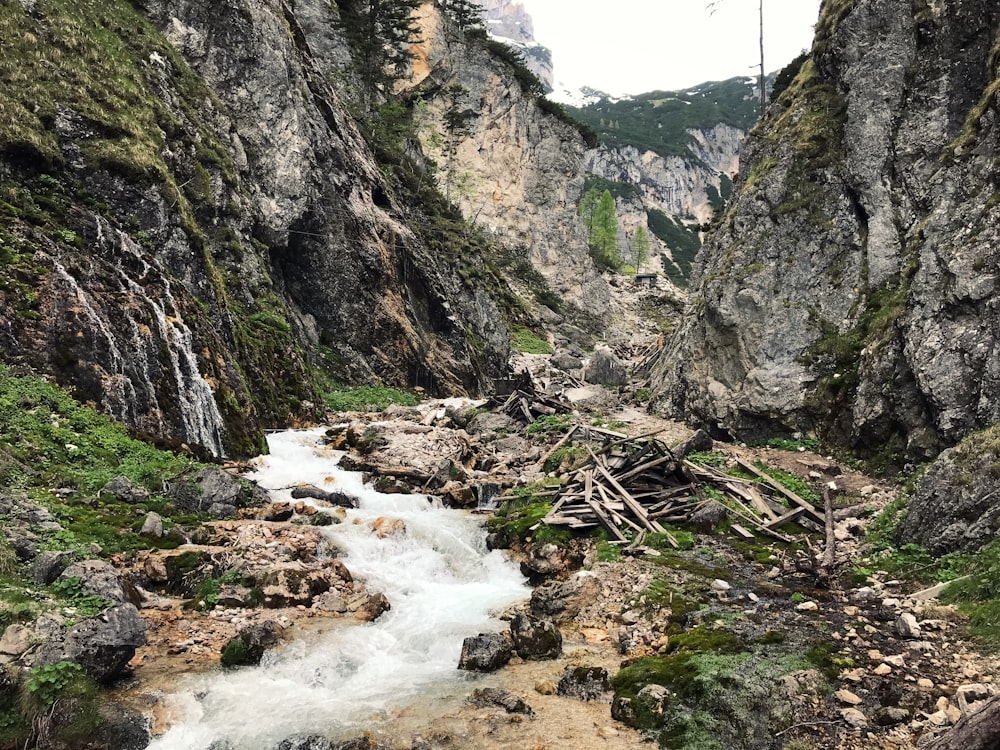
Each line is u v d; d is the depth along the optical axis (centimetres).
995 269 1458
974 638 873
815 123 2259
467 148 6931
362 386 3209
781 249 2150
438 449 2047
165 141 2197
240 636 924
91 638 780
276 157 3055
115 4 2528
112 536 1065
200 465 1439
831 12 2439
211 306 2038
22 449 1148
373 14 5359
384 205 4109
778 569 1223
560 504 1536
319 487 1664
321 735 747
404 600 1177
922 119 2044
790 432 1956
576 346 5875
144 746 724
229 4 3006
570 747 734
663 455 1664
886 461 1638
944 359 1489
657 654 943
